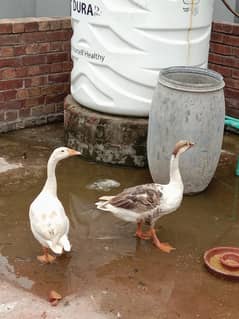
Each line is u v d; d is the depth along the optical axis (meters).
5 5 7.06
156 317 2.82
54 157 3.22
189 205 4.00
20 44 5.07
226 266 3.18
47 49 5.27
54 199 3.21
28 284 3.02
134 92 4.41
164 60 4.33
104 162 4.57
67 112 4.76
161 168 4.04
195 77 4.18
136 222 3.45
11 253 3.30
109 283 3.07
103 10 4.25
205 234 3.64
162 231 3.65
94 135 4.52
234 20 6.50
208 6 4.41
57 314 2.79
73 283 3.05
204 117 3.84
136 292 3.01
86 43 4.47
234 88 5.48
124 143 4.47
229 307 2.93
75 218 3.74
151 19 4.19
